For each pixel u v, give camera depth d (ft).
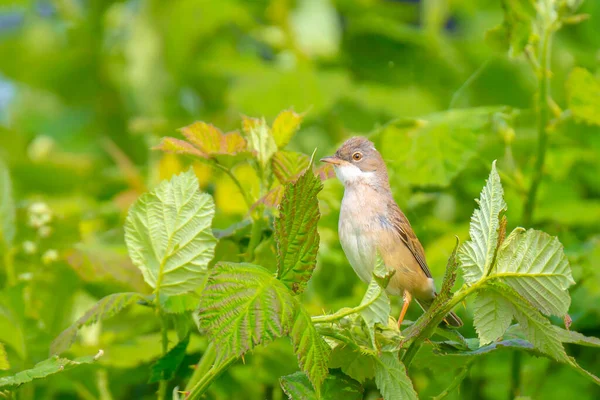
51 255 26.99
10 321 24.84
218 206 32.71
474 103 44.04
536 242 17.49
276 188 20.63
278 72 42.39
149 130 41.65
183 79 49.32
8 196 27.35
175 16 47.70
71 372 27.14
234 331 15.75
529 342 19.29
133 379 29.40
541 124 29.07
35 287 27.07
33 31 51.08
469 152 30.60
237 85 41.98
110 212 37.35
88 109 50.93
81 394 28.43
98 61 50.70
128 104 50.34
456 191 37.65
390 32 45.37
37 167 45.24
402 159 30.81
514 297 17.72
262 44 52.54
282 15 46.65
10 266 26.99
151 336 27.07
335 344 18.16
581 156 37.22
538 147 29.30
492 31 27.68
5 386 16.98
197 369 19.93
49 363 17.75
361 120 43.29
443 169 30.50
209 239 20.10
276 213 21.75
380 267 17.30
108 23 51.03
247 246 23.93
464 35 52.65
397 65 46.55
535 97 30.27
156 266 20.17
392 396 17.35
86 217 35.63
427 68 46.24
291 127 22.21
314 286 31.96
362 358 18.39
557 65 44.32
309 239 16.63
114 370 28.22
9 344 25.16
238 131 21.93
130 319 29.27
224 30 50.62
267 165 21.84
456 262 17.03
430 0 47.34
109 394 27.94
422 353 20.63
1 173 27.43
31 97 52.13
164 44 48.75
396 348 17.49
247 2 48.06
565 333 17.95
